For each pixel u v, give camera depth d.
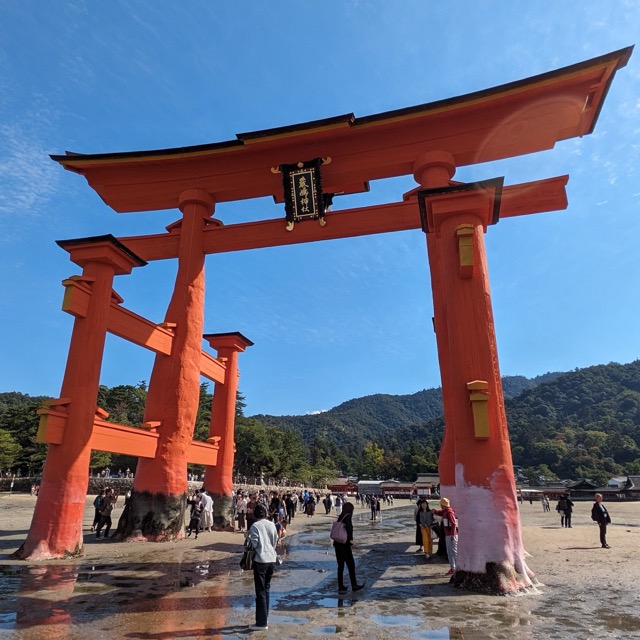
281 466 80.88
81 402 12.92
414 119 14.88
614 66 12.72
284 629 6.54
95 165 17.17
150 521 15.16
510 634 6.31
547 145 14.79
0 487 52.00
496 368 10.04
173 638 6.11
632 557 13.61
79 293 13.24
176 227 18.70
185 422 16.31
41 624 6.57
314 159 15.85
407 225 15.76
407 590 9.19
